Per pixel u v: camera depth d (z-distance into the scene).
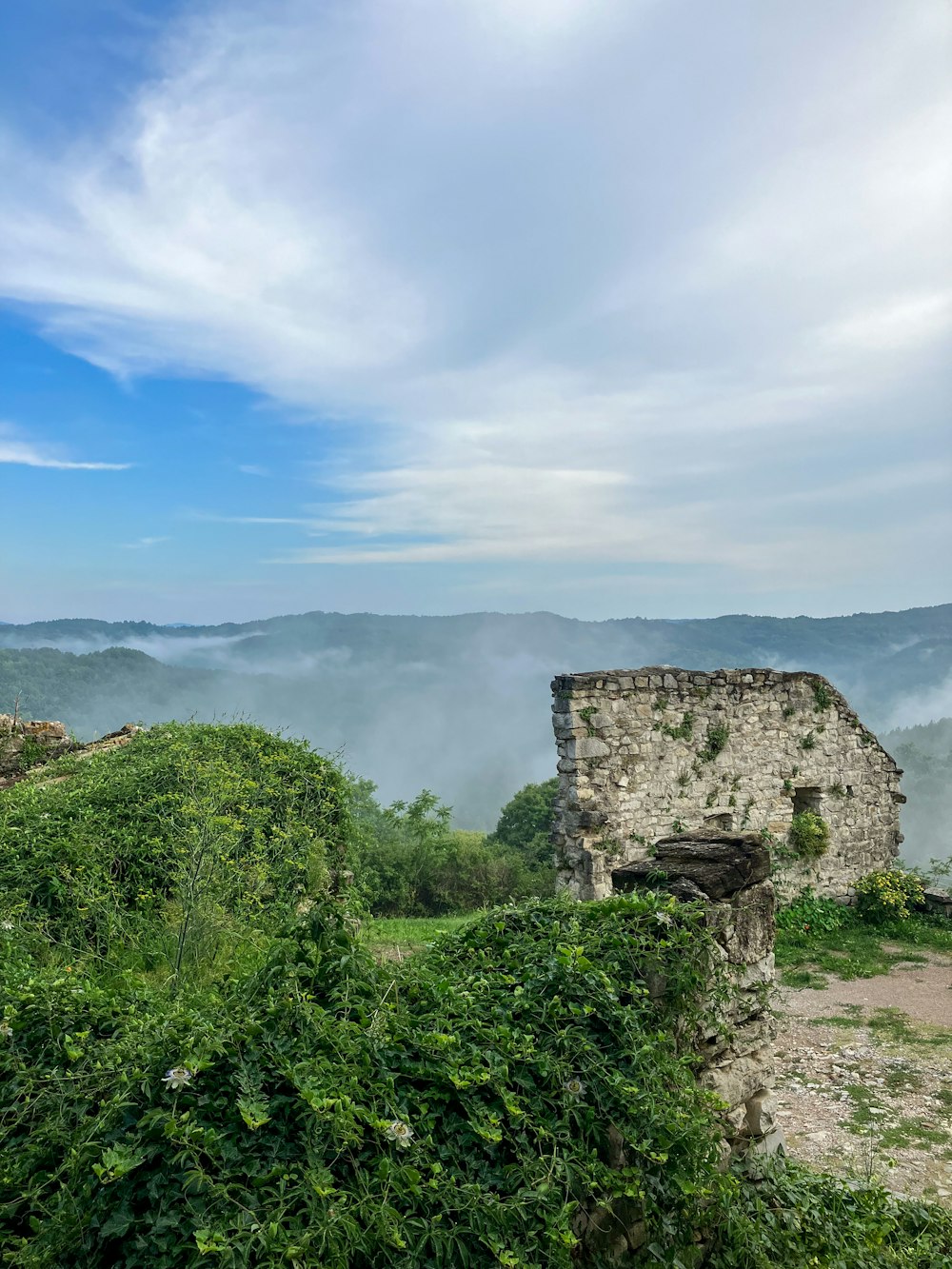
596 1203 3.09
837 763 14.18
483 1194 2.71
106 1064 3.13
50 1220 2.52
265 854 7.55
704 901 4.04
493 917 4.33
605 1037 3.43
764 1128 4.14
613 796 11.52
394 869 19.45
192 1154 2.50
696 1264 3.35
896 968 11.13
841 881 14.02
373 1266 2.40
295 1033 2.96
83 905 6.36
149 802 7.96
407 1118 2.75
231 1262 2.21
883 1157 6.04
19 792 8.84
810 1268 3.51
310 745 10.38
